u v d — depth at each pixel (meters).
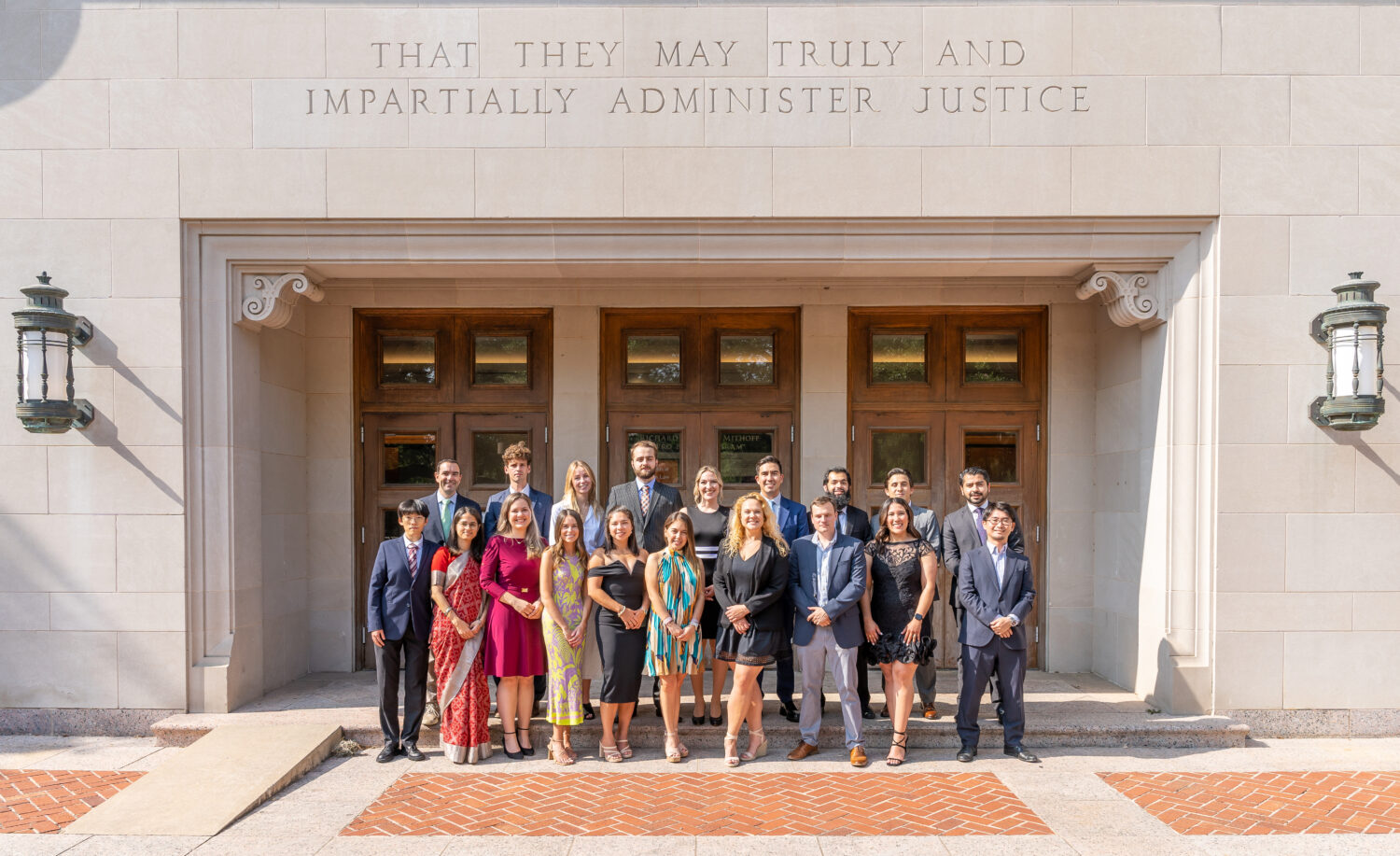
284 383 6.75
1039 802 4.46
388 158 5.86
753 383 7.24
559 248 5.97
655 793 4.58
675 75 5.88
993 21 5.86
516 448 5.49
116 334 5.83
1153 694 5.99
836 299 7.05
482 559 5.19
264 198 5.84
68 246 5.83
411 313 7.23
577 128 5.88
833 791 4.61
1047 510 7.07
